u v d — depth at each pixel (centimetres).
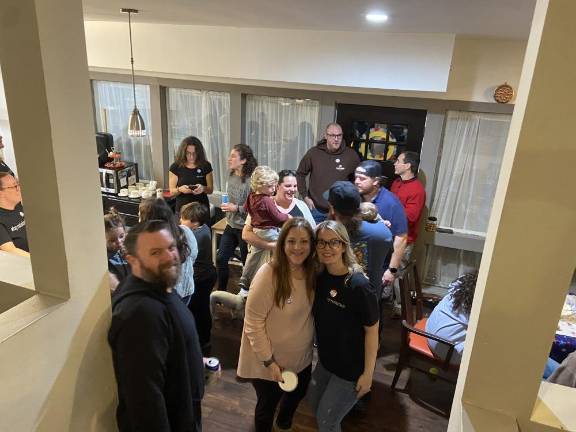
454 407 121
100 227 129
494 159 366
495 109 346
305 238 175
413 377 296
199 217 272
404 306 270
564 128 82
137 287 140
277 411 255
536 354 99
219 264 369
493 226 99
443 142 372
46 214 115
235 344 320
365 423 258
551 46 78
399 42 323
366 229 219
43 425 121
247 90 407
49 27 101
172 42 374
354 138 397
